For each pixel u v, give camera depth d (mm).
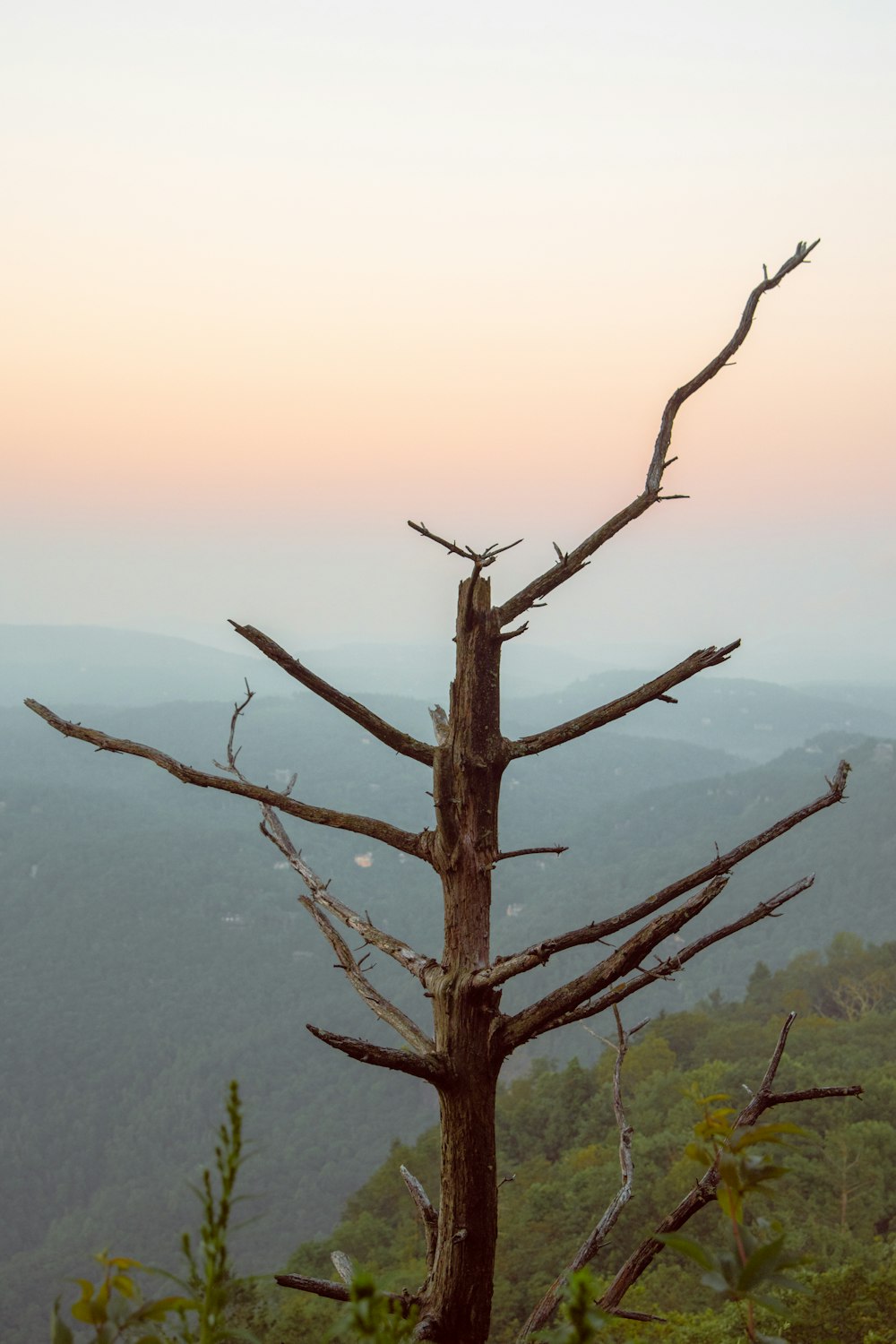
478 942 2791
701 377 3037
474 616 2854
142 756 2963
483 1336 2695
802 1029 81625
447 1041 2707
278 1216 142125
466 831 2814
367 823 2926
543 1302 2168
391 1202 67500
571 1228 47438
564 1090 74625
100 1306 1217
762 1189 1511
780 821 2465
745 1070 65062
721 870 2453
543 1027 2633
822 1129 50094
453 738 2867
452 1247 2678
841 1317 11680
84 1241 144250
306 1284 2430
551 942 2512
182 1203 149625
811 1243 34750
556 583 2908
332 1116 183750
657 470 2965
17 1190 184375
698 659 2895
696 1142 1576
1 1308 130125
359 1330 1144
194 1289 1227
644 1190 45000
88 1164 191750
